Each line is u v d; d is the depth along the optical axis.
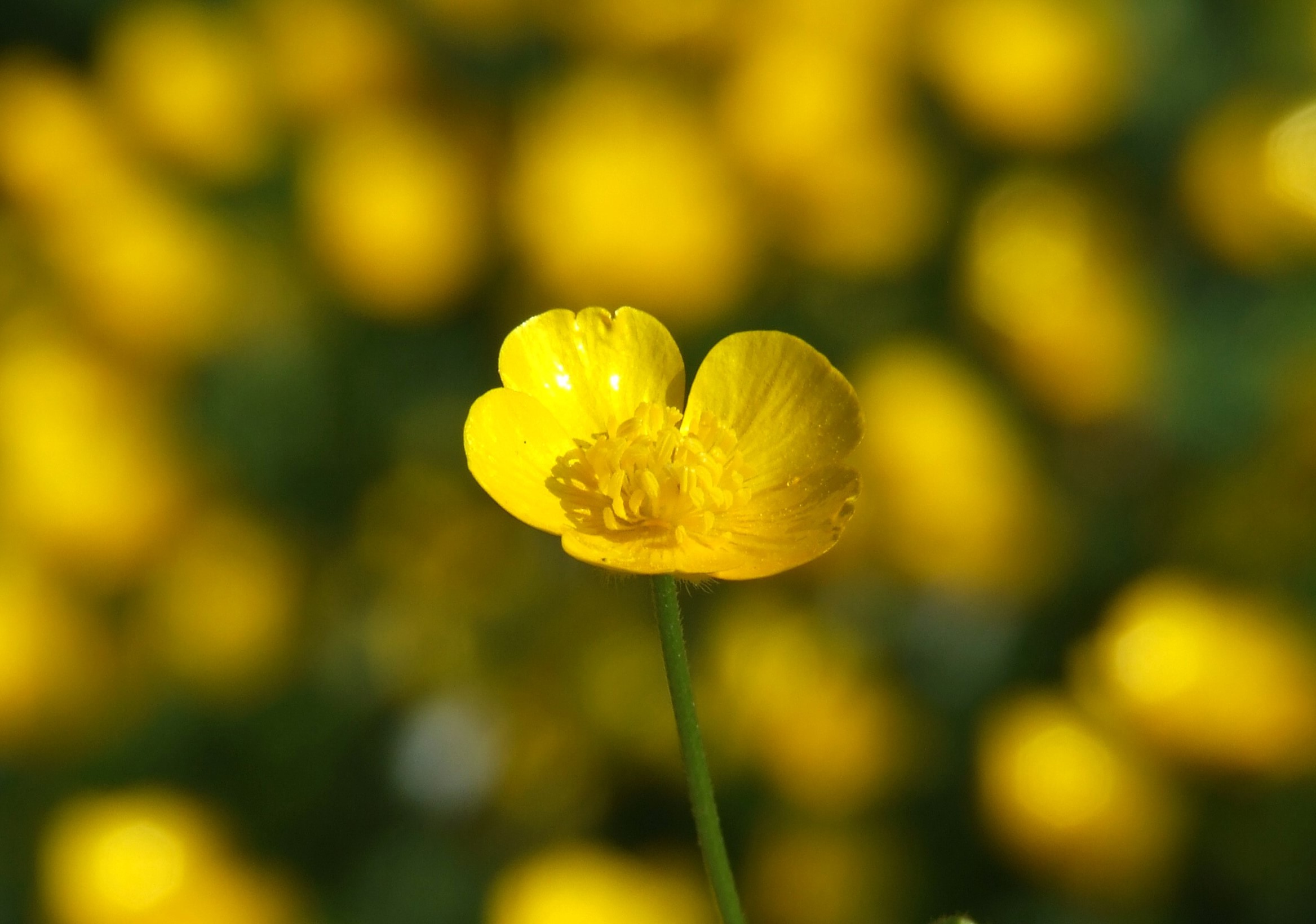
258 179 0.43
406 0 0.43
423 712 0.41
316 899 0.40
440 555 0.41
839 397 0.31
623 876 0.37
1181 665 0.37
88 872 0.38
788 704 0.39
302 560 0.41
